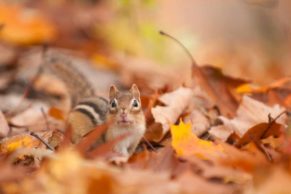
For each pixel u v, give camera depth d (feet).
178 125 34.04
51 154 29.37
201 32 87.56
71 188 25.04
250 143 32.12
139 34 75.61
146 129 35.96
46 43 67.41
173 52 75.51
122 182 24.90
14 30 74.49
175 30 84.23
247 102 37.93
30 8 85.20
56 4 86.28
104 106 36.91
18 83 58.59
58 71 52.34
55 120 41.93
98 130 30.27
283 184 25.49
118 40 76.54
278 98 42.47
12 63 64.75
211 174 27.17
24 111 43.39
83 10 86.63
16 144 33.88
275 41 82.33
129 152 34.63
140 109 34.94
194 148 30.81
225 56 75.92
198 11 91.30
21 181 26.58
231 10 89.76
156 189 24.84
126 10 76.38
